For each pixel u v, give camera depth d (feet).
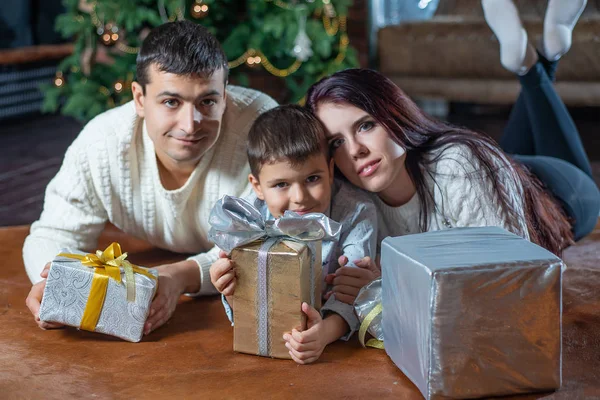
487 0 6.84
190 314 5.25
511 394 3.92
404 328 4.09
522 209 5.23
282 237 4.46
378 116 4.85
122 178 5.58
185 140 5.02
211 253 5.48
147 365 4.44
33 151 13.25
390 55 13.57
